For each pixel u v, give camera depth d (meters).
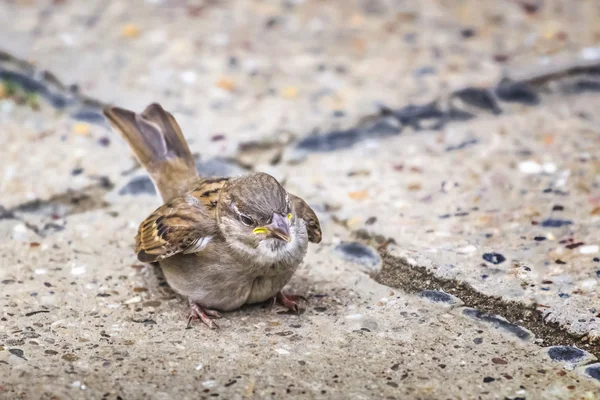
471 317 8.84
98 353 8.15
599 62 14.37
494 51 14.88
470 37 15.38
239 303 8.78
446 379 7.86
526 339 8.48
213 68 14.30
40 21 15.53
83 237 10.27
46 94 13.53
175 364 8.02
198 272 8.57
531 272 9.41
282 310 8.99
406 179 11.48
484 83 13.83
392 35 15.45
